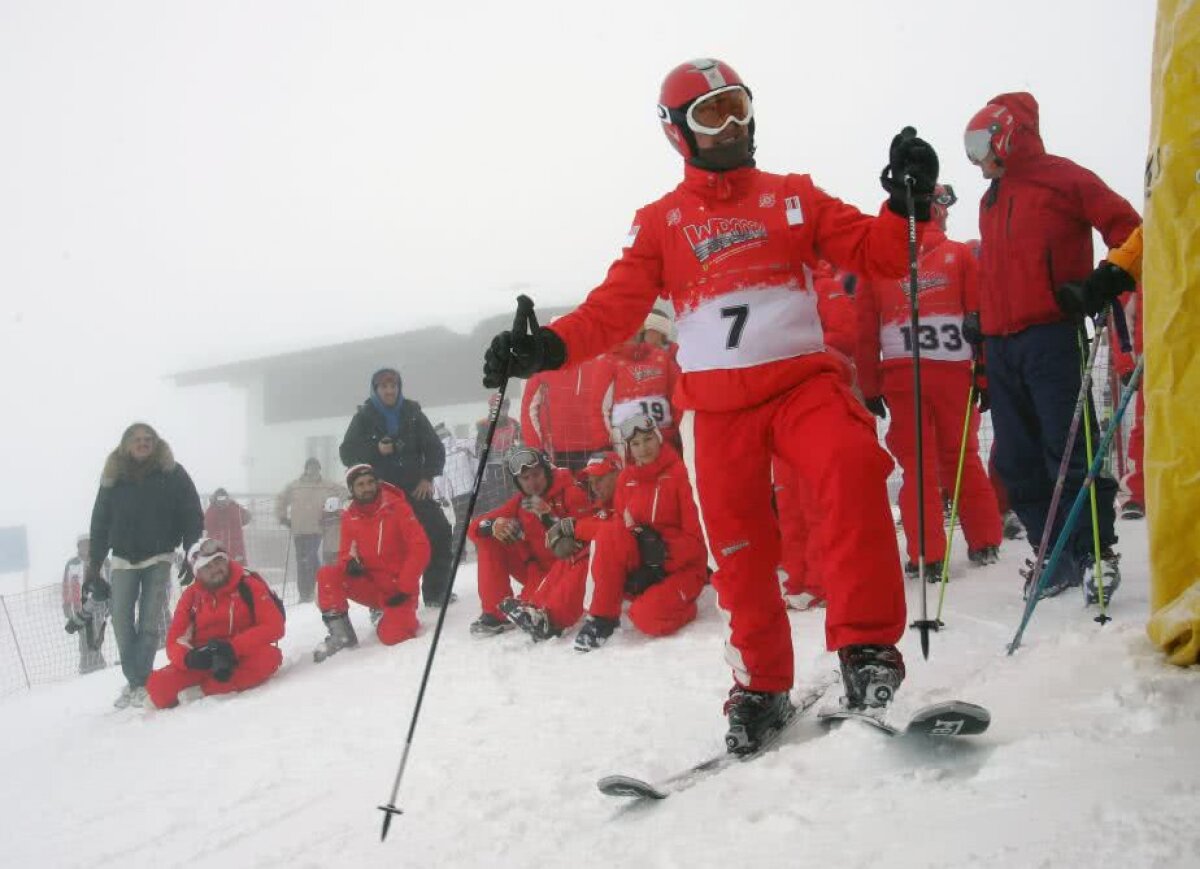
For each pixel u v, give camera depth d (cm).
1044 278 461
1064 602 452
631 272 314
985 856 193
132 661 723
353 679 618
